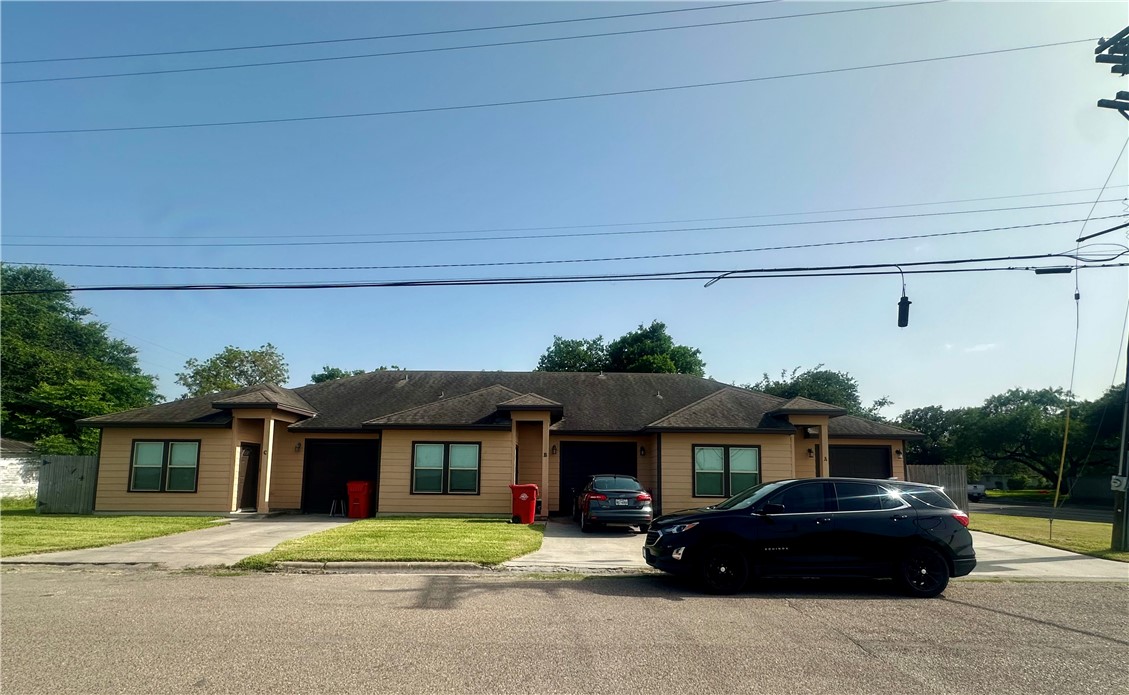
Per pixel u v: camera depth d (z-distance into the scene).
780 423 21.58
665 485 21.12
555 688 5.51
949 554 10.26
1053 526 22.62
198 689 5.35
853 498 10.70
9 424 38.19
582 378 28.11
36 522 17.97
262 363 53.44
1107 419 50.19
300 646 6.62
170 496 21.47
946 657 6.59
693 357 45.72
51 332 49.53
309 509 23.17
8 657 6.19
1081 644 7.17
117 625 7.47
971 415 62.72
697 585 10.80
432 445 21.62
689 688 5.56
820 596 10.02
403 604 8.77
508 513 21.31
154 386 47.19
